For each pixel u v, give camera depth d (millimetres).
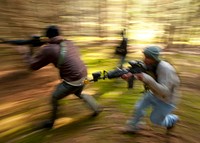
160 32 11070
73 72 4211
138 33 11047
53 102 4375
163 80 3592
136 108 4176
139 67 3713
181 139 4340
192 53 9094
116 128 4520
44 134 4383
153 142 4199
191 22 11781
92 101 4754
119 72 3879
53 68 6949
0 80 5992
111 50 8797
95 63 7594
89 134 4371
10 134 4363
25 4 11047
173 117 4074
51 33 4203
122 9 12930
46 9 11312
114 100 5559
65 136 4328
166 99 3740
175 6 13242
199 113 5242
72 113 5023
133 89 6121
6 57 7086
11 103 5191
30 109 5055
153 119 4004
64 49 4203
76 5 12289
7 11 10273
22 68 6656
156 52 3574
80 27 10852
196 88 6371
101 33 10555
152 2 13773
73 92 4410
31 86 5898
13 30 9195
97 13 12211
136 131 4367
